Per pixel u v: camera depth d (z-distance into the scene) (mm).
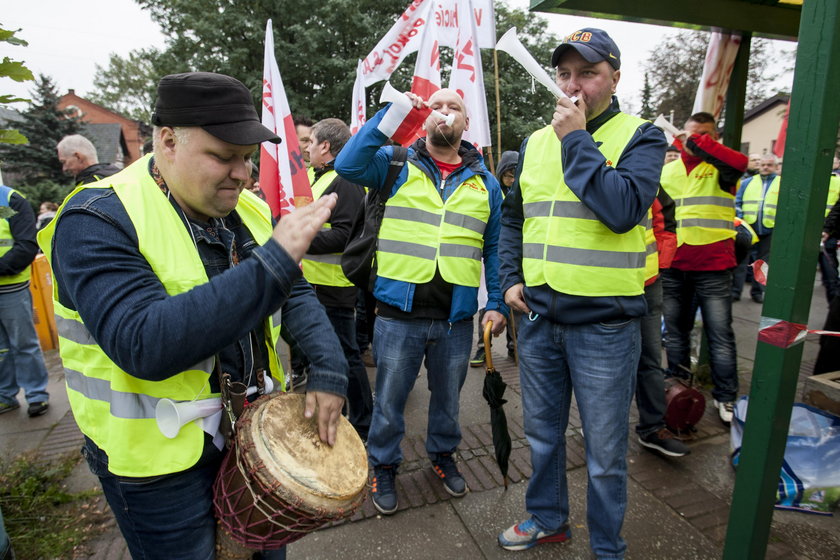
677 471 2771
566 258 1840
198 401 1170
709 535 2264
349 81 19297
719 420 3326
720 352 3299
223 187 1139
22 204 3566
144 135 29531
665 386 3047
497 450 2244
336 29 20672
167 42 22156
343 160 2229
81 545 2307
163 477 1159
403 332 2391
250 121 1097
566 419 2117
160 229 1114
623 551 1992
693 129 3389
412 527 2373
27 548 2275
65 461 2994
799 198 1541
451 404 2574
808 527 2332
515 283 2115
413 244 2350
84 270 993
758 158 7203
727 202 3262
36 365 3754
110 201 1074
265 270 996
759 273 2033
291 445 1215
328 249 2854
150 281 1037
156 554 1216
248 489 1138
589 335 1862
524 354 2092
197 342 949
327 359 1370
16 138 1771
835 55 1443
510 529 2232
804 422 2662
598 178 1639
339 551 2225
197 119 1048
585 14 2895
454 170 2416
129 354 956
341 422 1497
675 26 3240
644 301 1898
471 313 2465
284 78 20422
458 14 3396
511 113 18922
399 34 4250
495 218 2512
